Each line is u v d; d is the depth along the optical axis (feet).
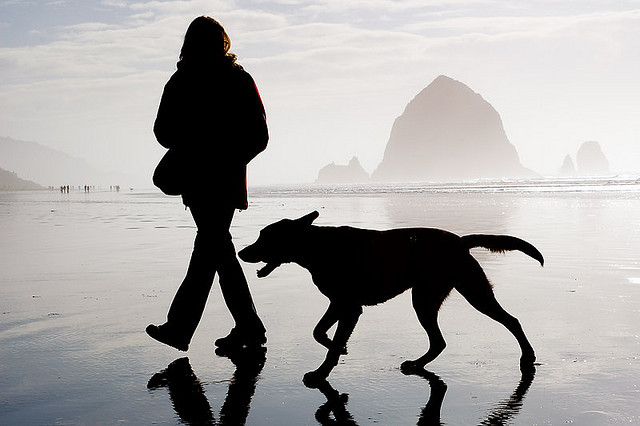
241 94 15.12
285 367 13.70
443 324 17.49
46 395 11.77
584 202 96.27
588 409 10.67
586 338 15.65
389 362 13.97
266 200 140.87
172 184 14.94
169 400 11.48
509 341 15.56
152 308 20.10
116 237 48.93
